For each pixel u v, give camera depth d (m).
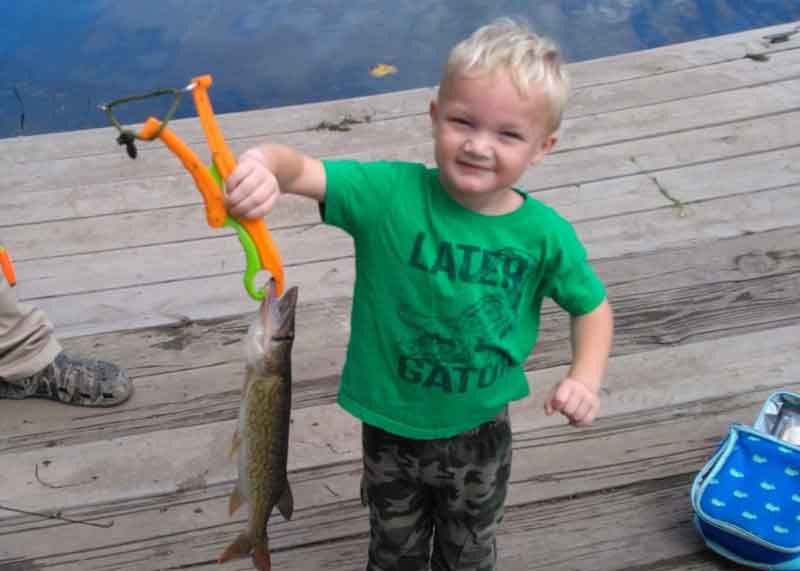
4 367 1.93
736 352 2.10
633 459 1.86
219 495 1.80
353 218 1.21
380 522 1.39
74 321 2.20
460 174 1.13
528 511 1.76
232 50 3.77
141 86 3.53
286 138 2.82
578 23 3.95
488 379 1.26
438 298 1.20
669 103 2.95
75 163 2.74
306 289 2.28
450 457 1.29
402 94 3.04
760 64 3.12
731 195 2.57
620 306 2.22
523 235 1.20
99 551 1.70
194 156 1.02
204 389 2.03
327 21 3.99
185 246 2.43
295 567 1.67
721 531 1.61
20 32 3.88
